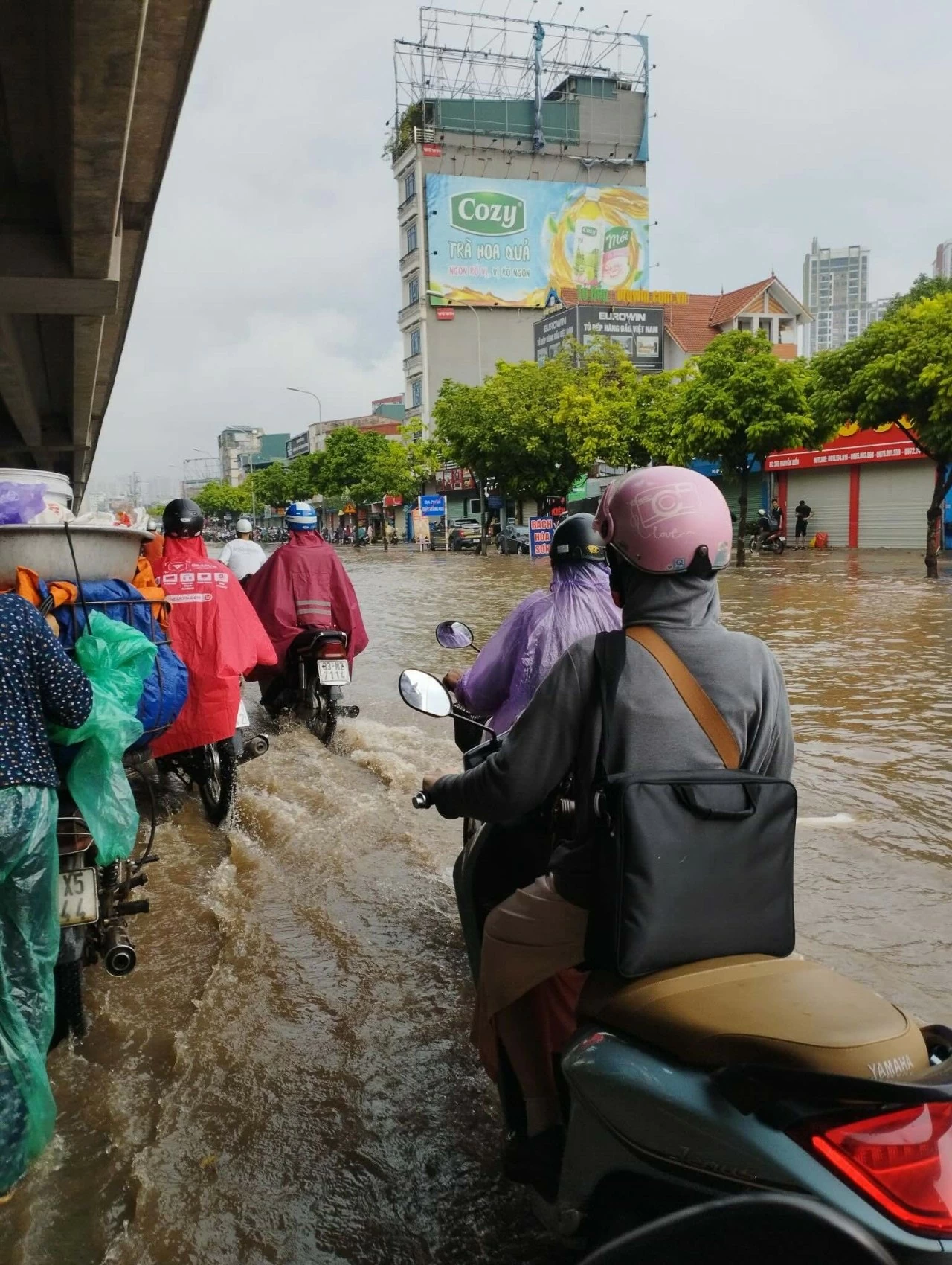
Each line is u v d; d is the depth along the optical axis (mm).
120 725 2863
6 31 5445
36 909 2502
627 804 1734
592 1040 1769
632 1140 1653
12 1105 2459
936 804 5426
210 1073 3008
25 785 2479
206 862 4758
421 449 53000
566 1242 2006
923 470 28469
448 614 15281
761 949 1810
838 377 19281
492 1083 2973
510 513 51781
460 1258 2307
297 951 3803
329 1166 2617
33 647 2584
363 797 5707
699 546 1938
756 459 24422
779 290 50719
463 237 62062
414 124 63812
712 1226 1351
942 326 17484
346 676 6859
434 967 3680
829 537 32125
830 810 5344
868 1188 1334
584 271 64312
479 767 2123
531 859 2641
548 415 35406
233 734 5098
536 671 3180
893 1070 1437
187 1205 2461
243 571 9438
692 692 1908
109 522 3426
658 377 34188
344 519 76875
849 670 9312
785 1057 1479
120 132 5699
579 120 64750
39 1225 2391
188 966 3703
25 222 7855
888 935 3834
